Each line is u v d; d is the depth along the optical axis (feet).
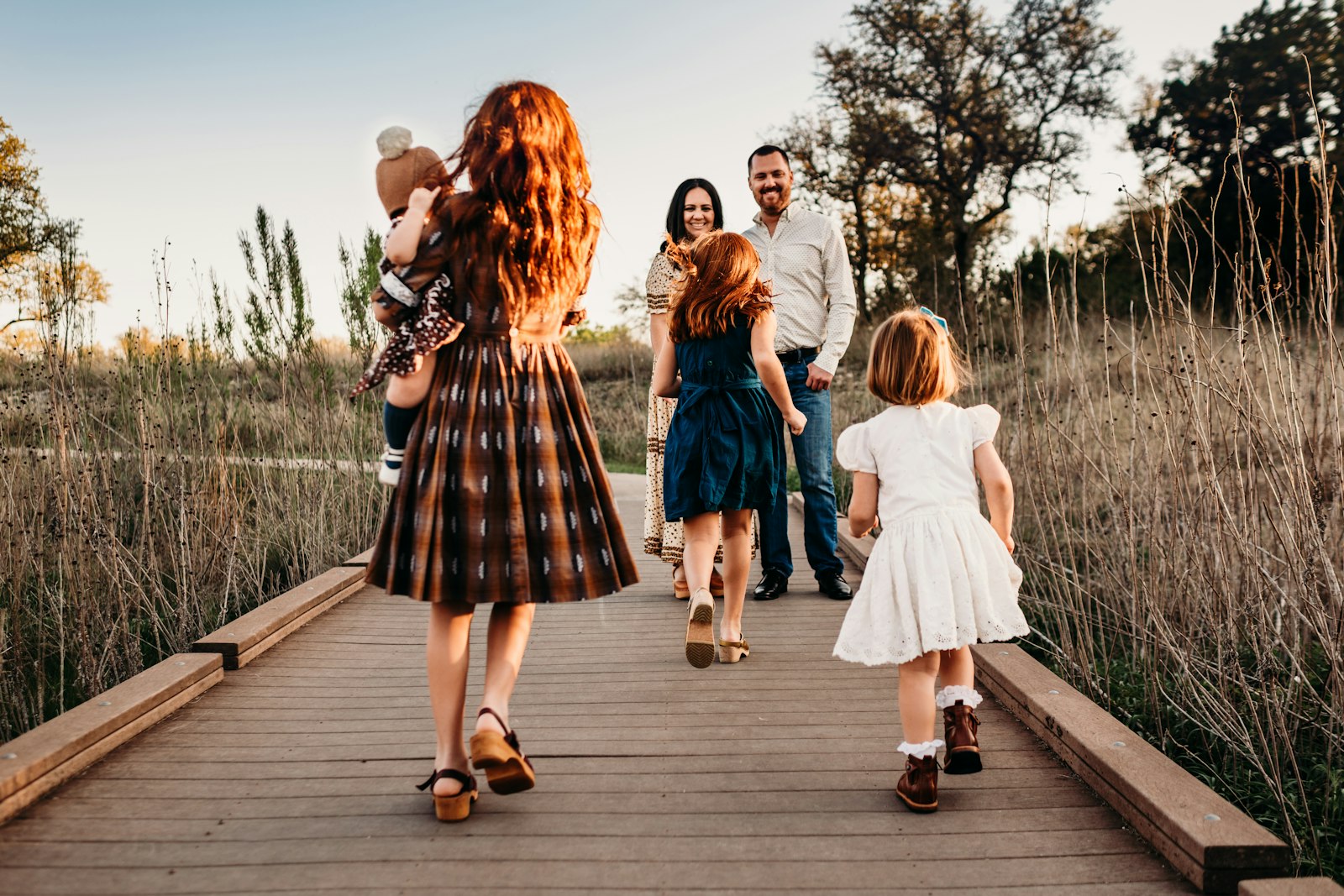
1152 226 11.84
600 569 7.53
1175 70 74.79
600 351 66.03
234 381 20.62
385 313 7.18
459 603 7.45
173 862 6.79
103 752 8.64
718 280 10.80
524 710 10.02
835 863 6.87
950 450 8.18
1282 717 8.73
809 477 14.64
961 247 92.17
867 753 8.86
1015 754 8.85
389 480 7.48
